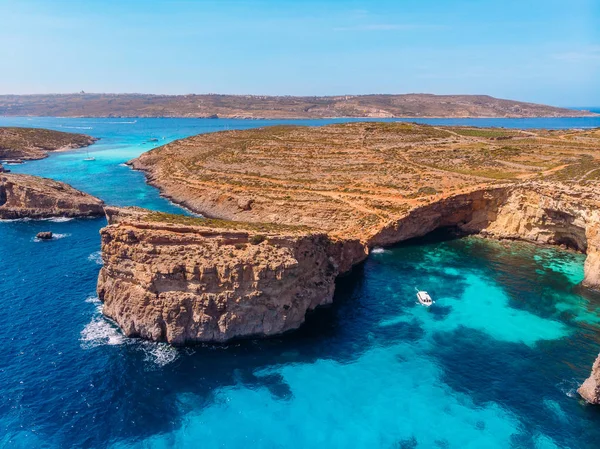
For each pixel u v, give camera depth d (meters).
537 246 81.12
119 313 48.97
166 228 48.44
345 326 53.12
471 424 38.28
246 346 47.59
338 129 161.88
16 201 102.81
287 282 48.38
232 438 36.09
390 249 79.81
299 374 43.94
